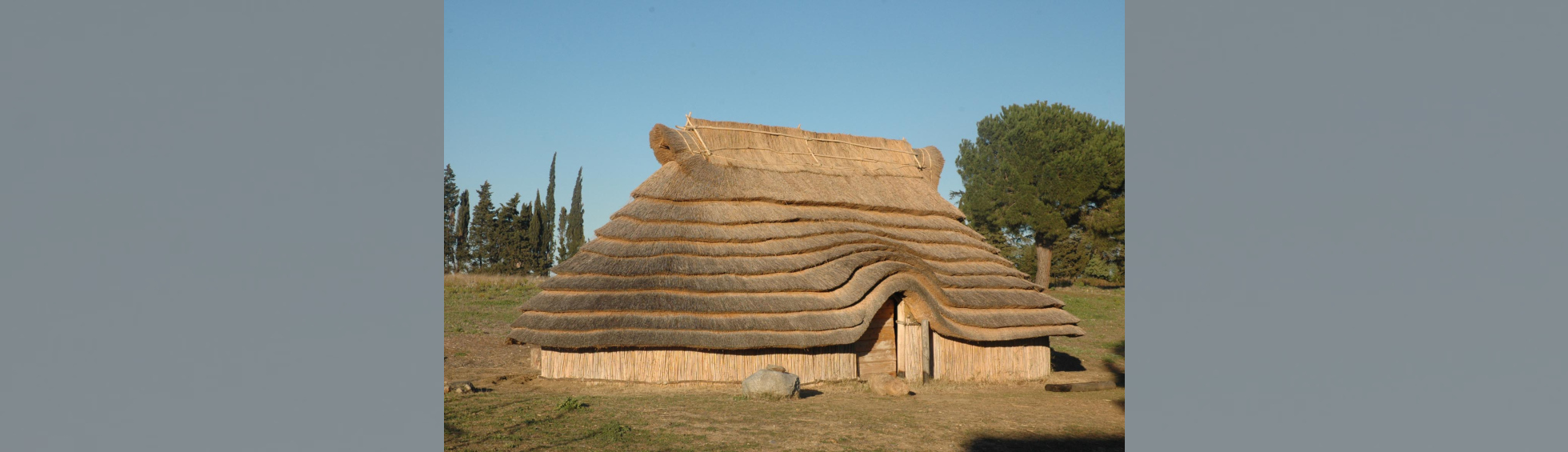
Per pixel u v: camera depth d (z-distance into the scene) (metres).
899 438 14.25
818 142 27.36
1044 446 14.65
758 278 21.42
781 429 14.37
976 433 15.24
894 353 23.75
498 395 17.70
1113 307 52.28
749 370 20.58
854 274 22.16
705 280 20.98
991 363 24.70
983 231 60.25
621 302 20.62
